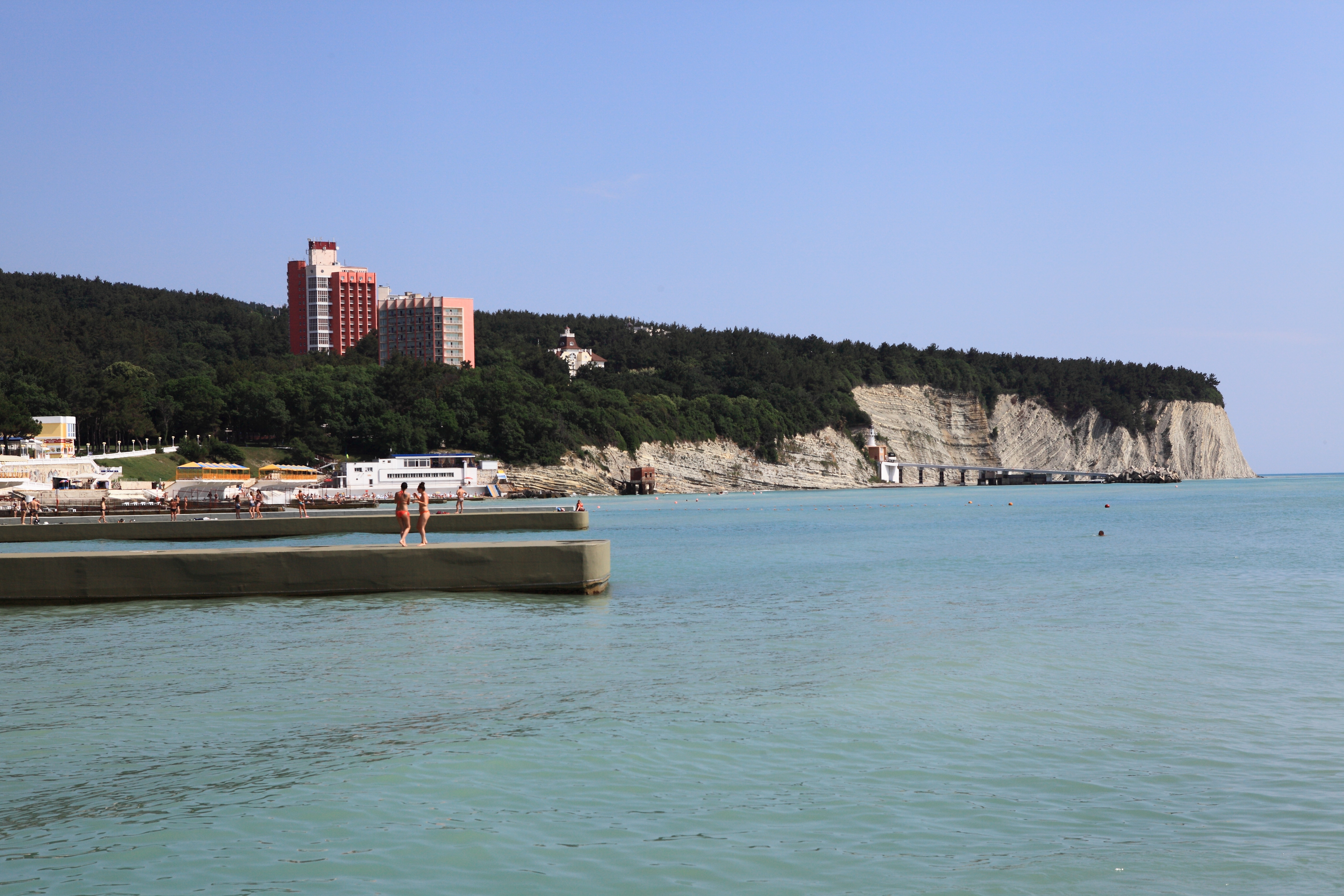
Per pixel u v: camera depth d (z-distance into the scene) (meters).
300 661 24.31
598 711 18.66
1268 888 10.73
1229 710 18.00
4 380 172.00
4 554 35.22
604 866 11.50
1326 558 49.56
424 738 16.97
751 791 13.96
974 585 39.84
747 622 30.03
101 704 20.03
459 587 36.59
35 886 11.22
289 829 12.78
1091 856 11.62
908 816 12.93
